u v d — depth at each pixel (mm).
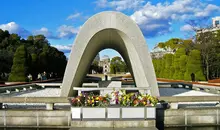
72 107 6961
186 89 16641
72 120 6969
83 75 11734
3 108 8406
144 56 9188
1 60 30219
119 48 13031
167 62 28562
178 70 25219
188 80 22672
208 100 8273
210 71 29797
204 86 14867
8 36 39250
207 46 28156
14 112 7828
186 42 38250
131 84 19172
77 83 10609
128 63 13648
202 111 8047
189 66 22844
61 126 7781
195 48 30219
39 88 17625
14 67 22781
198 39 30938
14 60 22844
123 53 13188
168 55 28500
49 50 44125
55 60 39844
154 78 9203
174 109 8016
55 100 7992
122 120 6934
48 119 7801
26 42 43531
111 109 6941
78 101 7055
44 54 34625
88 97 7145
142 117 6969
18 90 15312
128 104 7043
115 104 7082
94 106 6992
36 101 8008
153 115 6973
